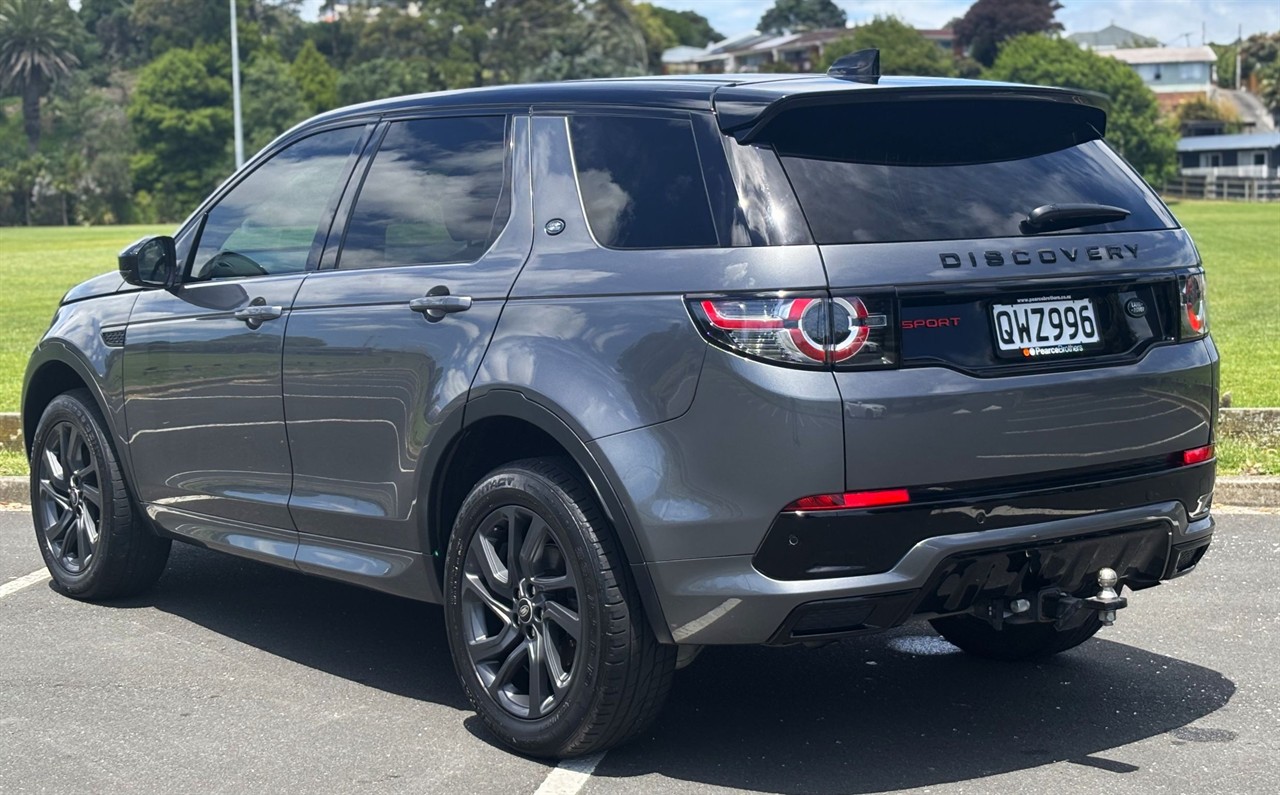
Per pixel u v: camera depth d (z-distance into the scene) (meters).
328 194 5.00
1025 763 4.18
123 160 115.62
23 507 7.97
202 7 136.88
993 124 4.20
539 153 4.41
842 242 3.79
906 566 3.76
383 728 4.52
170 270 5.43
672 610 3.90
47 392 6.30
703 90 4.09
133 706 4.74
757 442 3.73
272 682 4.98
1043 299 3.97
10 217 112.94
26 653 5.32
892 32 113.38
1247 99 152.62
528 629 4.25
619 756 4.26
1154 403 4.11
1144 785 4.00
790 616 3.76
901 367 3.76
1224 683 4.89
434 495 4.49
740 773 4.12
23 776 4.14
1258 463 7.99
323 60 127.06
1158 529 4.13
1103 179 4.29
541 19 125.56
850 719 4.57
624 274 4.02
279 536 5.11
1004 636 5.08
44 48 130.62
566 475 4.11
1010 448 3.86
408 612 5.88
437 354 4.40
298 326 4.86
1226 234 40.97
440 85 125.06
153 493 5.64
